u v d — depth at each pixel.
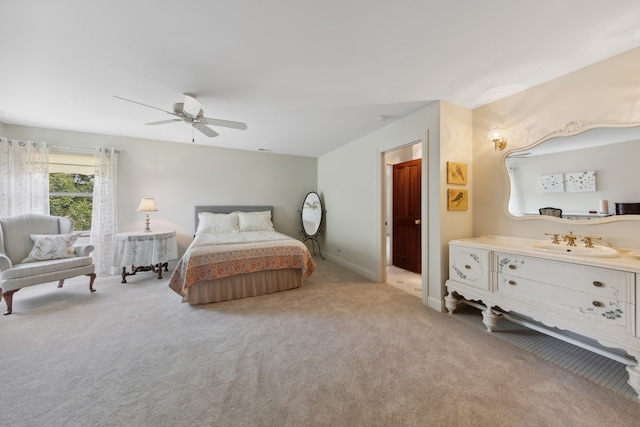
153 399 1.43
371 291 3.26
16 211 3.38
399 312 2.61
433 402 1.41
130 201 4.15
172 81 2.24
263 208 5.17
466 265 2.40
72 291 3.21
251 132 3.79
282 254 3.24
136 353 1.88
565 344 2.00
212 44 1.74
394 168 4.61
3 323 2.33
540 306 1.88
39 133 3.61
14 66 1.99
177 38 1.67
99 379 1.59
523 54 1.84
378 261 3.66
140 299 2.95
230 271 2.93
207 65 1.99
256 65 1.99
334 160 4.93
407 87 2.34
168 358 1.82
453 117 2.69
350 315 2.54
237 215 4.70
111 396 1.45
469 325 2.32
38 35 1.62
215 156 4.76
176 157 4.46
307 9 1.41
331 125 3.44
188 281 2.72
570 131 2.06
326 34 1.63
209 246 3.03
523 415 1.31
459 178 2.71
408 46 1.76
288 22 1.52
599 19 1.47
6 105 2.79
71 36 1.64
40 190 3.54
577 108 2.03
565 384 1.55
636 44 1.71
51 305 2.76
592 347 1.69
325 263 4.85
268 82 2.26
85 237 3.94
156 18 1.48
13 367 1.70
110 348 1.94
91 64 1.97
